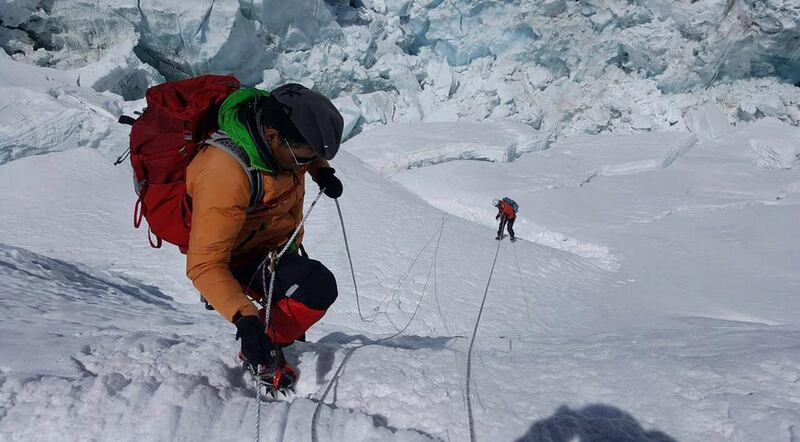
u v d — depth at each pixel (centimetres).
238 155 172
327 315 920
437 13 2752
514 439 178
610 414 191
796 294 1207
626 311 1105
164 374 215
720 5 2589
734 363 217
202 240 172
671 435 177
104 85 1975
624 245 1597
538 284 1212
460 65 2906
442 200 1912
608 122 2741
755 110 2656
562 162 2277
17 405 183
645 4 2673
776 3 2469
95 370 214
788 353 221
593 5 2706
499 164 2225
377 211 1461
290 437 179
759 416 177
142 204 189
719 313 1087
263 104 177
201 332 315
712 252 1528
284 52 2417
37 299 429
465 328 947
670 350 287
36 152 1577
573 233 1688
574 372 217
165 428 177
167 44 2158
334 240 1248
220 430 183
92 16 2055
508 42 2805
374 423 190
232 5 2119
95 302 502
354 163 1920
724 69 2733
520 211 1811
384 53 2752
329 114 174
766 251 1522
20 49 2023
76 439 174
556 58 2817
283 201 192
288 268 207
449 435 184
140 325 337
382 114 2597
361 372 215
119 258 1065
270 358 176
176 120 179
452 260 1239
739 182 2106
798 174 2131
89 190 1447
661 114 2716
